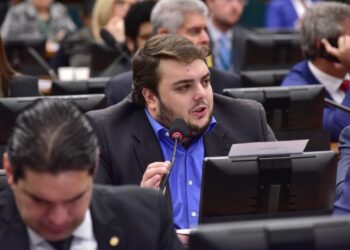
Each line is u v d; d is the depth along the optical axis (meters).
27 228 3.93
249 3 24.50
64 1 23.62
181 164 5.96
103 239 4.07
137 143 5.98
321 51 8.83
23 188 3.58
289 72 9.16
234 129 6.14
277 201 5.20
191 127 5.73
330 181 5.25
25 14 19.08
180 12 8.77
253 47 11.58
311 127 7.52
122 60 11.07
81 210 3.66
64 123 3.60
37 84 8.93
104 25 13.85
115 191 4.24
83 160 3.53
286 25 19.78
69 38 15.12
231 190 5.12
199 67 5.70
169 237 4.27
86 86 8.79
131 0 13.74
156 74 5.77
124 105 6.15
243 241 3.48
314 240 3.52
